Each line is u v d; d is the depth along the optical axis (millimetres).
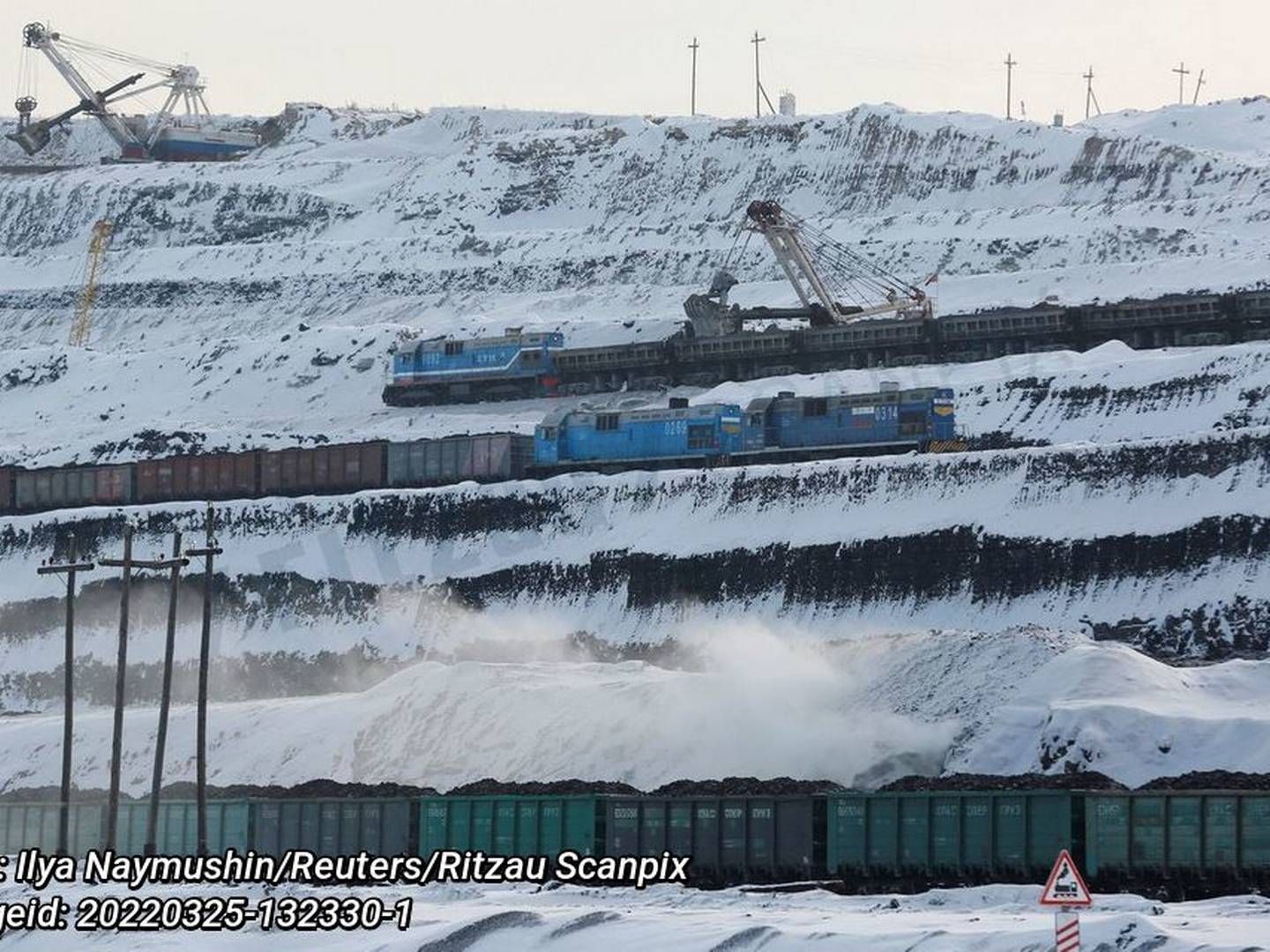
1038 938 182625
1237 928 188625
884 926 196875
